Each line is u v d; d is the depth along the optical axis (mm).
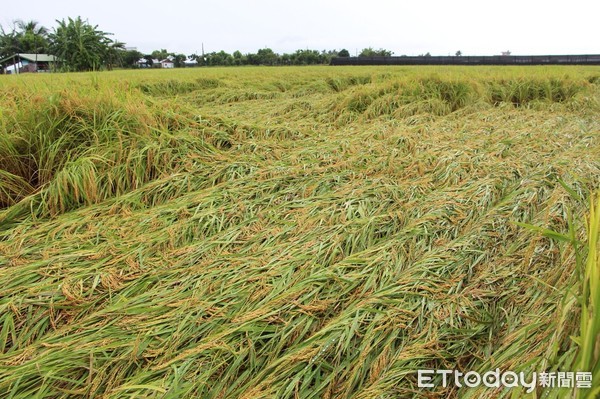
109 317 1681
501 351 1411
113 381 1409
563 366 1072
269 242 2281
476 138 4504
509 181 3045
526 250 1961
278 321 1605
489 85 7961
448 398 1348
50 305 1747
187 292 1832
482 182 2971
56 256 2156
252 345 1485
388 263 1950
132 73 14875
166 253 2250
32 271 1995
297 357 1427
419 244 2160
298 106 7531
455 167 3389
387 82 7441
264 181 3219
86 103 3545
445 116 6148
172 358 1479
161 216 2680
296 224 2477
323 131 5402
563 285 1495
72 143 3311
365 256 2033
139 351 1491
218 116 4578
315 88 10609
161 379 1378
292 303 1676
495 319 1638
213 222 2564
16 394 1347
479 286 1793
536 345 1294
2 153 3074
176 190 3164
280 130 4875
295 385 1348
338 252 2109
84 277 1963
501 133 4656
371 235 2283
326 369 1420
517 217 2350
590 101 7098
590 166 3107
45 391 1355
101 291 1887
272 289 1802
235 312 1688
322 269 1913
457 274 1863
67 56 29438
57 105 3424
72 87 3998
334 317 1671
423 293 1707
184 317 1657
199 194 3053
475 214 2516
